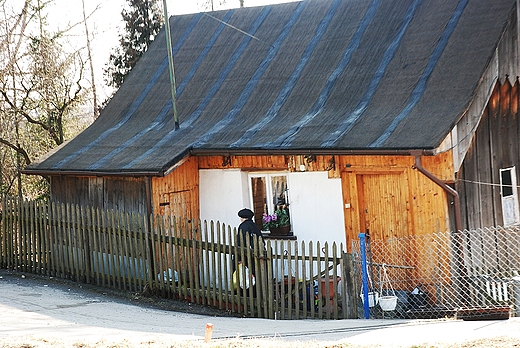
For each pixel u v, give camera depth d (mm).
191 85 18359
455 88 13312
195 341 8688
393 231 13492
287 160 14719
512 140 14625
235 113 16422
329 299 11461
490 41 13805
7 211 16812
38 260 16188
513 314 11344
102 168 15672
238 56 18375
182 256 13430
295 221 14672
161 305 13188
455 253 12656
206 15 20656
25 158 23609
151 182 15117
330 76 15789
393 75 14703
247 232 12188
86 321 11008
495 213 14016
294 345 8312
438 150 12039
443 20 15156
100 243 14789
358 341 8797
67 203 15828
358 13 17125
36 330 9930
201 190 16250
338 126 13914
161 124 17453
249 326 10797
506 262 14250
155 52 20500
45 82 23734
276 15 18969
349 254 11336
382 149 12336
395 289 13281
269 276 12000
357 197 13875
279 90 16344
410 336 9000
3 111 23500
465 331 9156
